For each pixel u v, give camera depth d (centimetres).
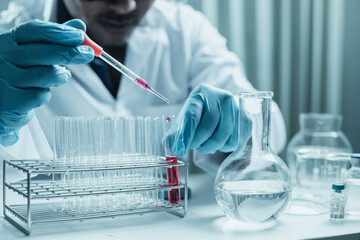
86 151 92
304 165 123
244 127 86
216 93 107
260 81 243
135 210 90
